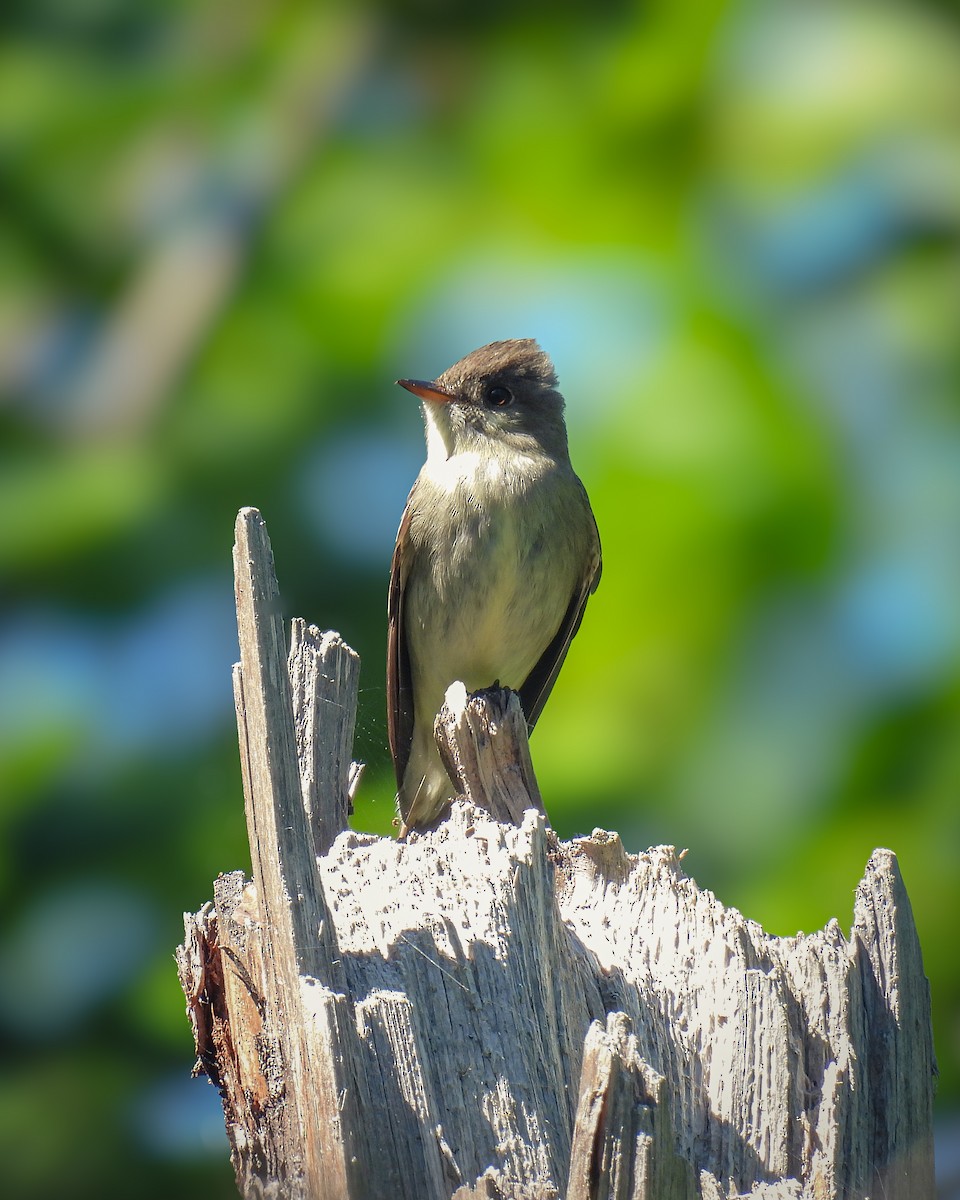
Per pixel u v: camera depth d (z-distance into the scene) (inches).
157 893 418.0
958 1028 331.3
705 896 270.4
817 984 250.2
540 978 244.4
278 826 238.5
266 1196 233.6
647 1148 201.9
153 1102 407.5
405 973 239.9
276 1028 240.2
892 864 249.8
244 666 245.8
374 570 438.6
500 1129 230.2
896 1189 235.3
